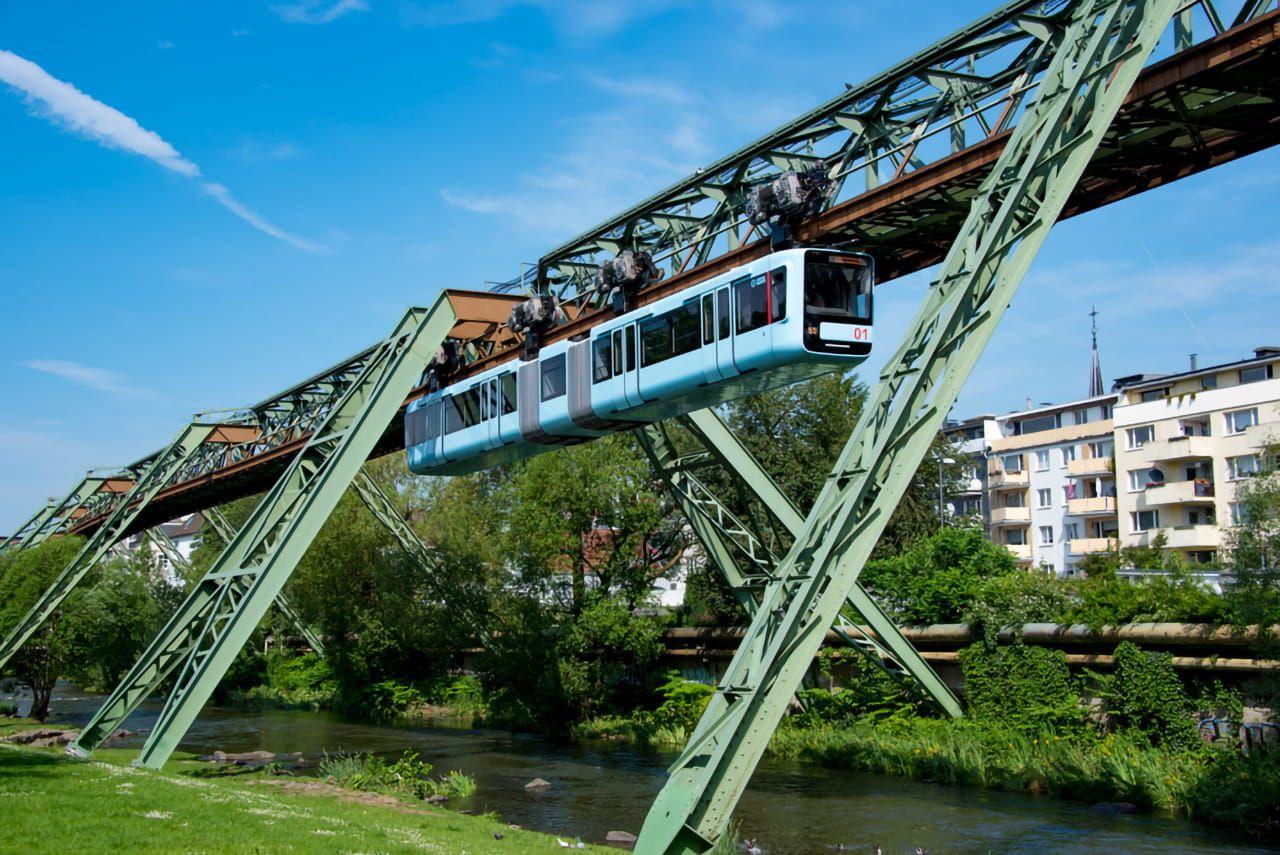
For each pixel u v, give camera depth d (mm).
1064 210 24562
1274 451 28438
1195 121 20531
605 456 50188
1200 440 63781
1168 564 39344
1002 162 20078
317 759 38219
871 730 36875
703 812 19266
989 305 19594
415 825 23078
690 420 32688
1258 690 26688
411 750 39562
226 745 43188
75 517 73125
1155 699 29547
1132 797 27031
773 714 19531
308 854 16578
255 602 30797
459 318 34875
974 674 34938
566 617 48531
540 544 48375
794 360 22578
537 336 33344
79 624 53156
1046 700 32562
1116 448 70188
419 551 55375
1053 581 35719
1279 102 19844
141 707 63188
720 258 26891
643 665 51000
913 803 28484
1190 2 19281
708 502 37219
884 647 36312
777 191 24641
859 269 23141
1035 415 80938
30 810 17938
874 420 20312
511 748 42312
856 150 25297
